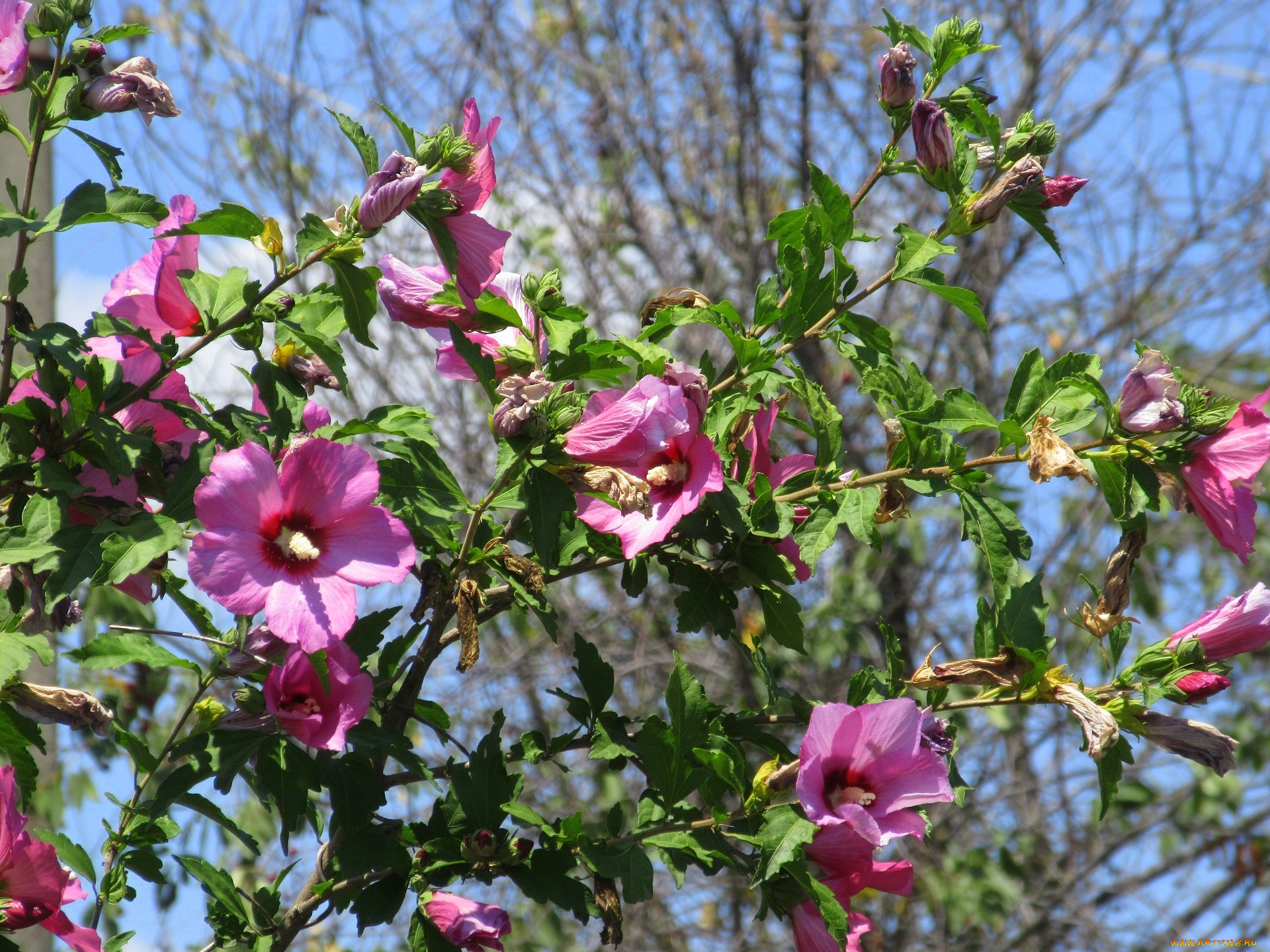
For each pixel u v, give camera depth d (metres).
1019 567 1.26
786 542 1.28
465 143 1.19
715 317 1.27
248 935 1.22
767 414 1.27
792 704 1.28
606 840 1.21
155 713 2.12
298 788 1.19
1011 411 1.24
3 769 1.13
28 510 1.16
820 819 1.15
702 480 1.20
